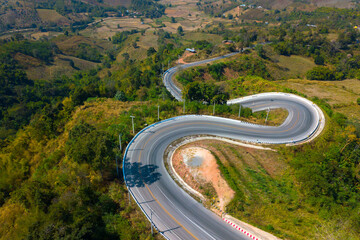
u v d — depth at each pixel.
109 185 48.50
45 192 44.66
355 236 35.78
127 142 62.19
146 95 98.88
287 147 61.03
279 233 36.88
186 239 38.00
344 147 58.91
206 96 84.69
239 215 41.00
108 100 89.44
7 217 44.97
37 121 82.94
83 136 50.59
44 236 32.69
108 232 38.12
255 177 48.31
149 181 50.00
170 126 69.56
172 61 137.25
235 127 70.00
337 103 90.81
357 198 46.50
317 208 42.16
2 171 65.19
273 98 92.44
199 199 45.62
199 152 54.38
